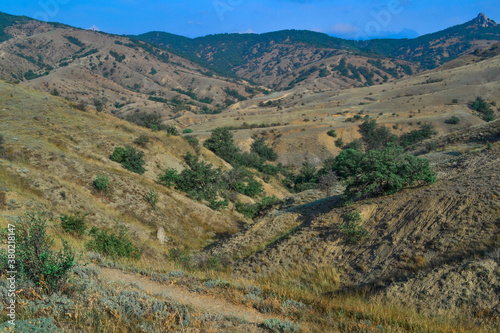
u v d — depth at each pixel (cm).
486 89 14988
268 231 1997
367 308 805
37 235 567
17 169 2286
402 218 1363
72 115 4316
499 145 2131
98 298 567
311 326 641
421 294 893
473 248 1016
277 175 7919
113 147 3903
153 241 2388
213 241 2923
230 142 7094
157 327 504
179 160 4753
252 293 859
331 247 1416
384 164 1739
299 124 13950
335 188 3062
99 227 2197
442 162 2341
